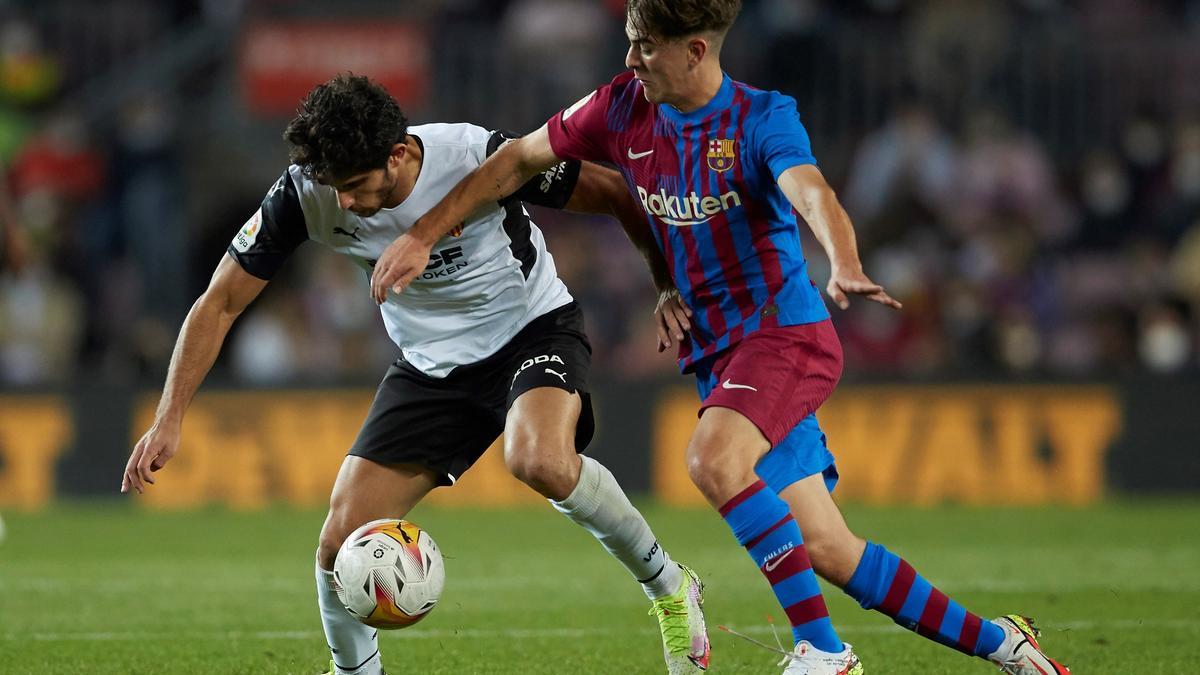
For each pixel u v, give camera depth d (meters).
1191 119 56.12
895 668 18.78
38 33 59.84
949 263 52.75
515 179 17.05
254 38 54.28
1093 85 56.56
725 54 56.25
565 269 52.56
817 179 15.15
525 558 32.50
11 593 27.19
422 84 55.31
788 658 15.67
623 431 45.38
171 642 21.30
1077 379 44.44
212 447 46.44
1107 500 44.38
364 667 16.92
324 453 46.19
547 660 19.64
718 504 15.34
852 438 44.81
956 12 57.34
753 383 15.83
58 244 55.56
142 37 60.09
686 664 17.27
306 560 32.59
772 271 16.36
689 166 16.28
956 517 41.00
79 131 57.88
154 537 37.88
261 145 57.00
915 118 54.53
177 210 55.16
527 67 56.69
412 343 17.94
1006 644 15.89
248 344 52.47
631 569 17.03
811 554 16.08
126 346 53.41
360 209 16.38
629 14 15.90
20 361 53.34
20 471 47.25
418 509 45.34
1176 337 50.06
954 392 44.59
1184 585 26.94
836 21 58.00
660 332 17.56
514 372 17.59
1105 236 55.47
